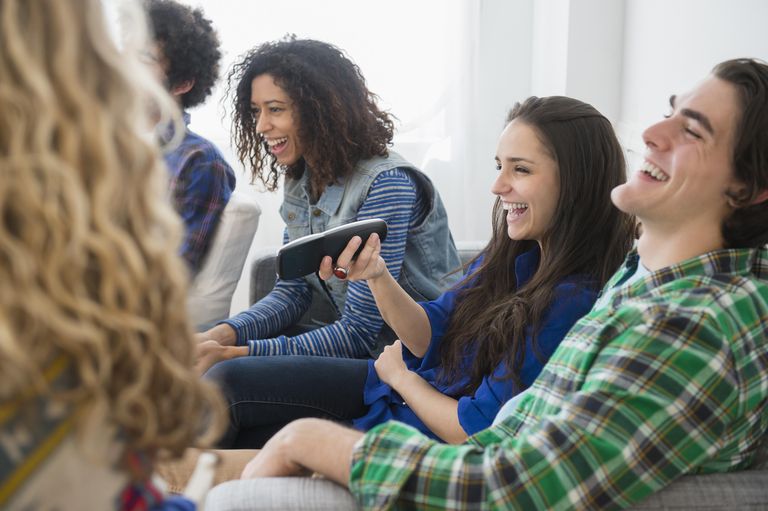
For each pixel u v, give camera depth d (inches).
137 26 24.3
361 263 61.2
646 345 38.0
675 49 87.8
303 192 78.4
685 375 37.4
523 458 37.4
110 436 22.7
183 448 24.8
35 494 21.2
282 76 72.1
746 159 40.6
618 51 105.4
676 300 39.2
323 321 82.4
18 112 19.7
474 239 126.1
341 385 65.2
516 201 56.9
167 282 22.9
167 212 23.5
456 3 117.1
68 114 20.7
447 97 120.2
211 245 78.9
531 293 55.5
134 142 22.3
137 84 23.2
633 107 101.3
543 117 55.9
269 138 75.0
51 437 21.3
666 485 37.9
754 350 38.7
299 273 59.7
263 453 44.9
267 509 39.0
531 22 123.2
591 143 55.4
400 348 61.5
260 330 76.5
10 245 19.5
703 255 41.4
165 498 26.5
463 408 53.7
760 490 38.8
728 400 37.8
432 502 38.0
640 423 37.2
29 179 19.6
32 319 19.7
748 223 41.5
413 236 73.7
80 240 20.1
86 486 22.4
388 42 118.6
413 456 38.8
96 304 21.1
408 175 73.5
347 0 117.0
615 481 37.1
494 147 126.6
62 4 20.6
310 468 42.3
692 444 37.4
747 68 41.2
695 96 42.3
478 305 61.1
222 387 64.0
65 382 21.3
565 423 37.8
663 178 42.9
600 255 55.4
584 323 44.0
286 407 64.7
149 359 22.2
